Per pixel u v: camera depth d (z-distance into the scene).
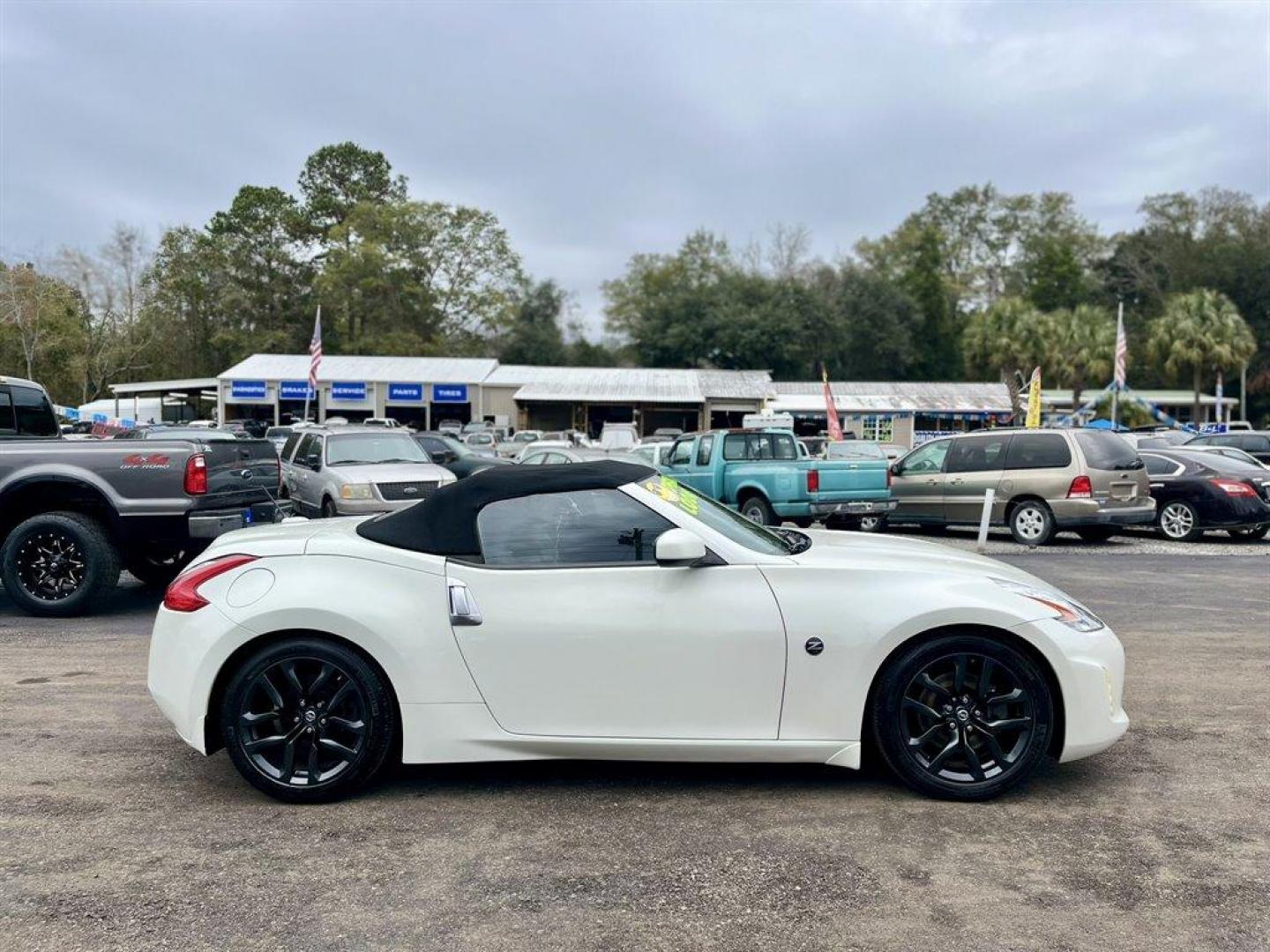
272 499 9.39
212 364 62.94
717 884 3.38
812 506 13.92
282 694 4.13
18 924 3.12
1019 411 38.47
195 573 4.25
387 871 3.49
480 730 4.07
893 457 24.12
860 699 4.05
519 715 4.07
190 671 4.09
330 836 3.80
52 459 7.82
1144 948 2.97
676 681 4.05
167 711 4.18
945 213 79.12
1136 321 64.94
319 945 2.99
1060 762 4.24
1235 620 8.19
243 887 3.37
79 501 8.04
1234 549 13.74
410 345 57.91
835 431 24.44
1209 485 14.41
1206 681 6.14
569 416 48.44
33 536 7.91
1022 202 77.12
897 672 4.06
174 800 4.17
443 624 4.07
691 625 4.04
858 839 3.75
